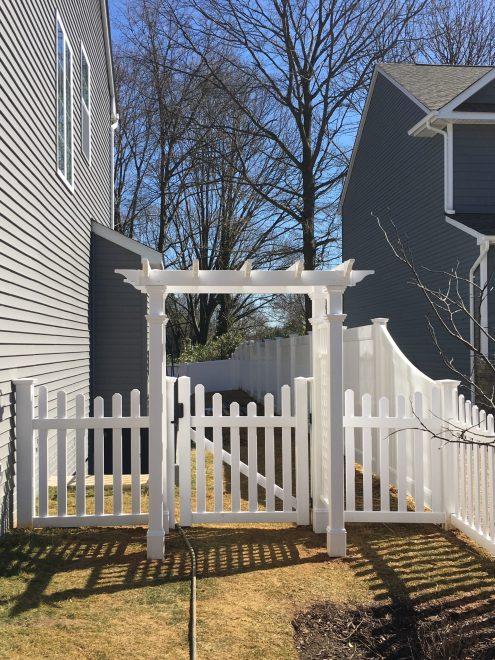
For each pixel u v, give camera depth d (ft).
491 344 37.86
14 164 18.74
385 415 17.48
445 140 42.78
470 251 39.47
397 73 53.57
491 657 10.31
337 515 14.88
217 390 79.82
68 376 27.63
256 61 65.67
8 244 17.79
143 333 35.78
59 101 27.48
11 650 10.07
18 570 13.65
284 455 17.29
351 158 66.13
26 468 16.60
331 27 63.10
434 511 17.46
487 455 15.17
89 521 16.69
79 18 32.83
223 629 10.95
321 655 10.30
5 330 17.08
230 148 80.74
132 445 16.81
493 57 83.92
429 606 11.96
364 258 62.69
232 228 94.73
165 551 15.14
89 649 10.15
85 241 33.40
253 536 16.47
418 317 47.85
